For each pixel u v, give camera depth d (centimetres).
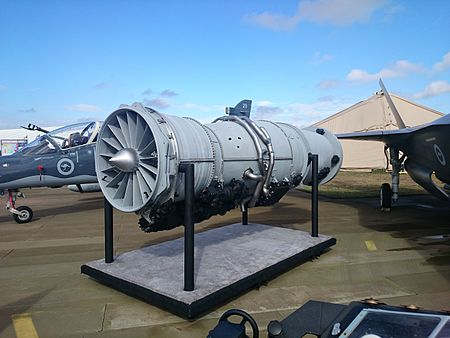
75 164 911
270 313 348
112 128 399
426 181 754
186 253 350
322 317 234
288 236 562
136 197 377
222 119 524
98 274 414
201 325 325
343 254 550
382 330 183
